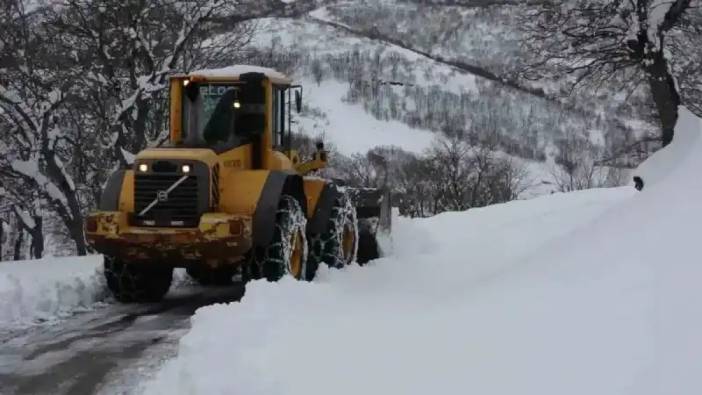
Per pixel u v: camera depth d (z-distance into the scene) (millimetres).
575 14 16344
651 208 5348
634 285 4090
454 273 8602
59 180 17125
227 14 19062
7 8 17109
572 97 18969
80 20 17719
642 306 3768
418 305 6230
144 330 7230
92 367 5898
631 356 3336
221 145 8484
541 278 5133
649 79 16109
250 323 5746
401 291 7406
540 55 17406
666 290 3822
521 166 49250
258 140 8766
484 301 5184
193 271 10188
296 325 5664
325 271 8641
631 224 5242
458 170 47344
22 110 16609
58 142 19000
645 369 3182
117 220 7789
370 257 10273
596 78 17547
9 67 17000
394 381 4047
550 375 3494
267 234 7922
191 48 18453
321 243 9375
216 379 4648
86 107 18375
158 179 7930
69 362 6047
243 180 8156
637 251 4578
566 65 17469
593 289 4324
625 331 3586
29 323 7516
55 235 29625
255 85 8727
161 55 18234
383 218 10555
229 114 8617
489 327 4477
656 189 5867
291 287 6922
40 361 6082
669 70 15828
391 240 10555
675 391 2945
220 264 8156
